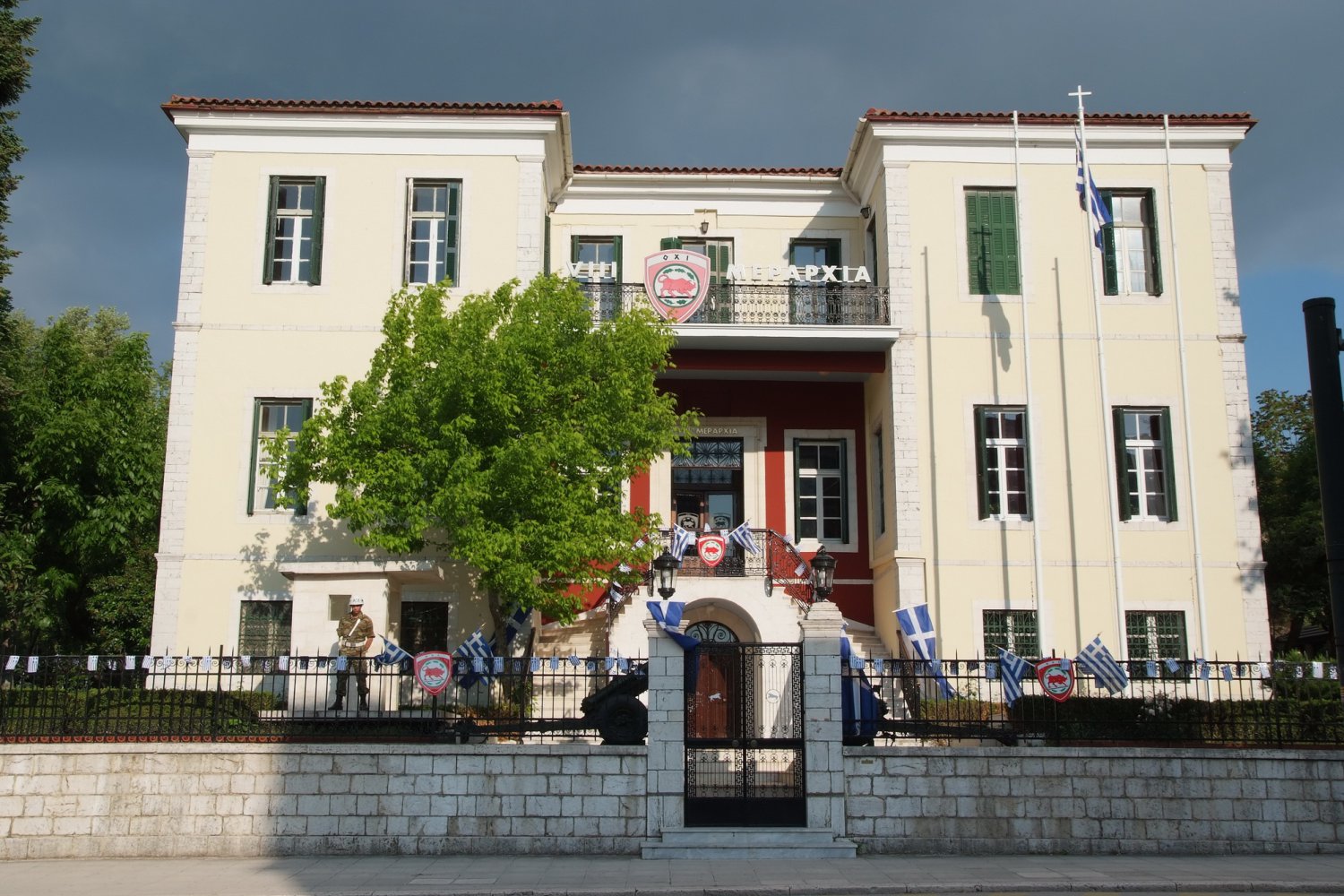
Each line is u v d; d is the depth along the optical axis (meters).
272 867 11.44
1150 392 19.72
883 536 20.42
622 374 16.34
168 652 18.16
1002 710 14.43
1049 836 12.22
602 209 23.11
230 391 19.08
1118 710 13.30
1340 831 12.27
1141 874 10.98
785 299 20.44
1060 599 19.00
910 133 20.31
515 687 14.98
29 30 19.20
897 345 19.83
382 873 11.12
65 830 12.08
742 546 18.84
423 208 20.06
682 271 20.03
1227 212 20.28
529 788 12.24
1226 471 19.42
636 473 17.00
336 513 15.83
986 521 19.27
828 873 11.07
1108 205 20.39
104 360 23.36
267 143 19.89
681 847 11.97
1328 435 12.72
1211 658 18.75
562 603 16.22
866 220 22.56
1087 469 19.44
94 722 12.58
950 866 11.47
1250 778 12.35
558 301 16.78
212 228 19.56
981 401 19.69
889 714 14.70
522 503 15.72
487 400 15.67
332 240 19.64
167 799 12.18
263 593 18.41
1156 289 20.11
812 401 21.98
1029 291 20.03
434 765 12.28
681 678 12.45
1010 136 20.33
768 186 23.05
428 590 18.45
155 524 22.36
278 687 16.80
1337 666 12.86
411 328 16.78
